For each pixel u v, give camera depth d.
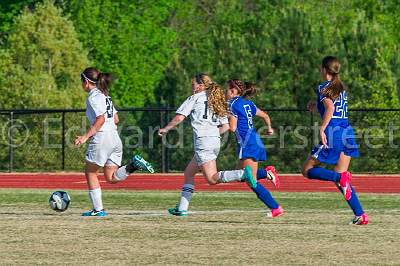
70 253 23.58
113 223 30.23
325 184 55.38
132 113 75.81
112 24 126.31
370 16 153.12
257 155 31.80
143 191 49.12
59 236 26.78
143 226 29.33
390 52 108.06
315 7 146.25
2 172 70.38
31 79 98.94
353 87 83.88
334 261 22.36
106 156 32.47
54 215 33.19
